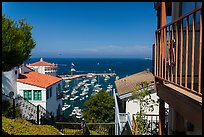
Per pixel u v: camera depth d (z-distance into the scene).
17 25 11.02
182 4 6.72
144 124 8.62
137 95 9.77
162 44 5.49
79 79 99.00
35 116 14.51
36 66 39.94
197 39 5.97
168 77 5.14
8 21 10.00
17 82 21.19
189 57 5.98
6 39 9.42
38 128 10.07
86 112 23.12
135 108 12.37
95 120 22.44
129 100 12.41
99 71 139.00
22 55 10.26
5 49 9.31
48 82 23.39
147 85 9.91
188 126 5.80
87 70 146.38
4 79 19.67
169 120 6.62
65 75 108.62
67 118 24.20
